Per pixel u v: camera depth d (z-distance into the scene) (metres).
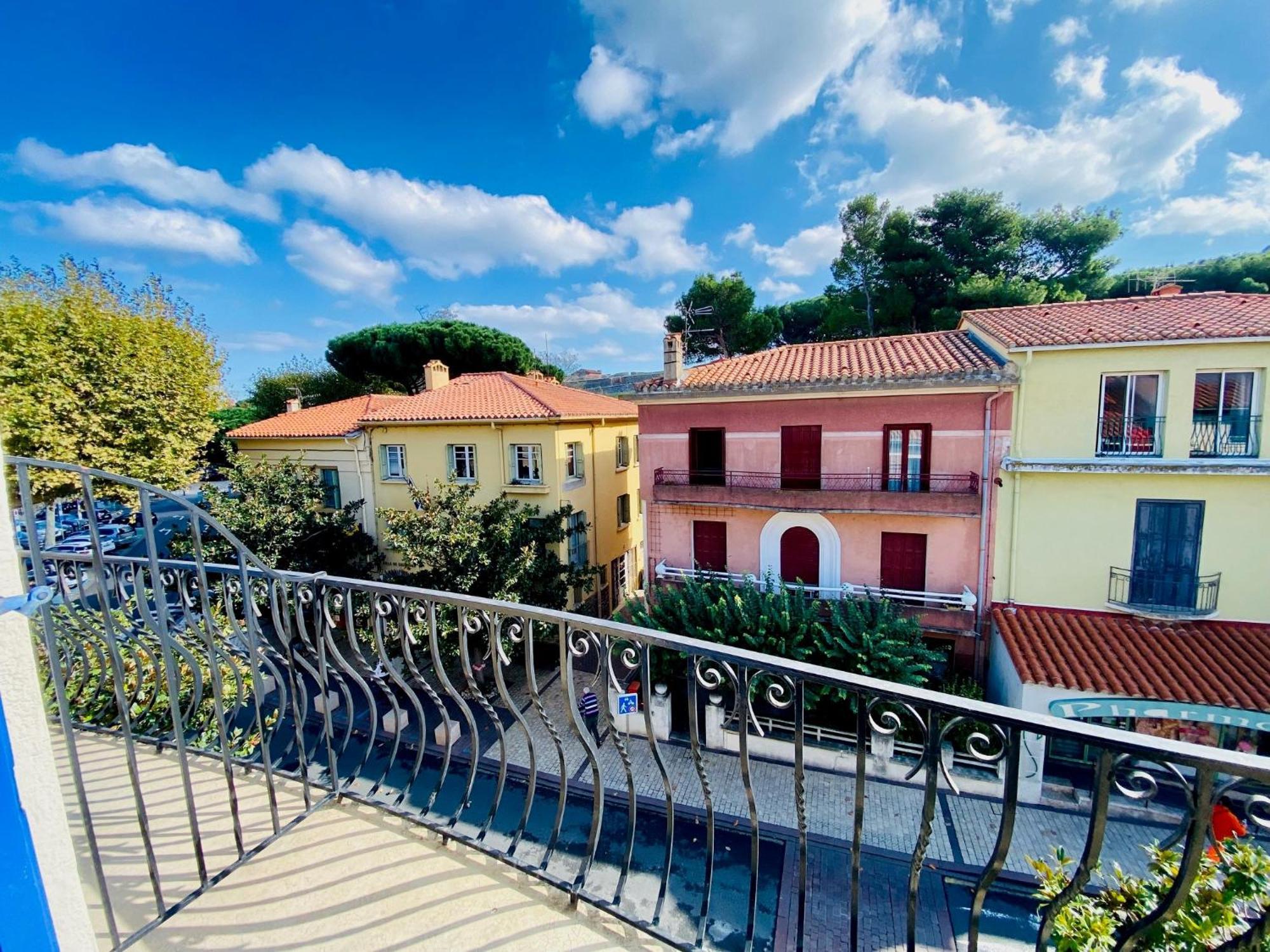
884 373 11.50
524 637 2.42
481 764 10.52
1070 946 1.68
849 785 9.77
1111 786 1.39
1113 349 10.12
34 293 15.41
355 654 2.85
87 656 3.91
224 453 23.27
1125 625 10.31
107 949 2.11
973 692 10.71
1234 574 9.94
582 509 17.28
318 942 2.12
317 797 3.01
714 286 28.25
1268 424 9.64
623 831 8.86
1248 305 10.94
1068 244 23.69
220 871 2.44
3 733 1.10
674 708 11.82
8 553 1.12
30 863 1.13
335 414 19.75
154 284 17.91
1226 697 8.53
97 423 14.66
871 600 11.37
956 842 8.54
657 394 12.95
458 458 16.78
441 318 29.78
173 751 3.62
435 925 2.20
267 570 2.87
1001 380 10.39
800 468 12.50
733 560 13.20
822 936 7.12
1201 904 1.64
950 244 23.72
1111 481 10.38
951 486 11.27
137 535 19.42
